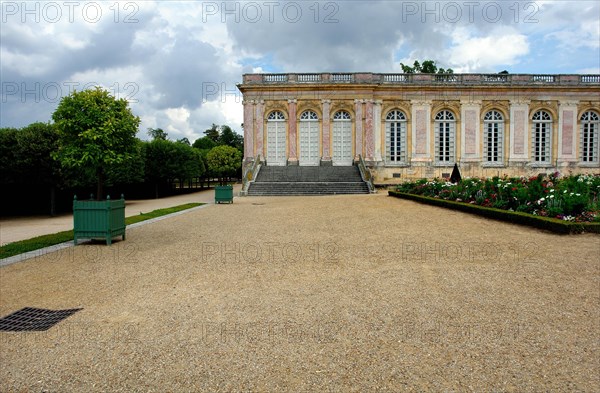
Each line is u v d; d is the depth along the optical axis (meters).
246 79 40.56
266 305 6.61
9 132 27.11
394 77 41.00
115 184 37.00
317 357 4.85
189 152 47.69
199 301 6.88
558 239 10.73
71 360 4.94
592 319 5.68
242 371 4.59
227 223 16.44
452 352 4.88
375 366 4.61
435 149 41.00
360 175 36.81
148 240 12.73
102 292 7.52
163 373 4.59
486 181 19.28
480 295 6.76
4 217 27.61
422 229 13.02
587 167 40.94
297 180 36.56
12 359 5.01
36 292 7.57
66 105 12.95
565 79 40.88
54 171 27.31
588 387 4.12
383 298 6.75
